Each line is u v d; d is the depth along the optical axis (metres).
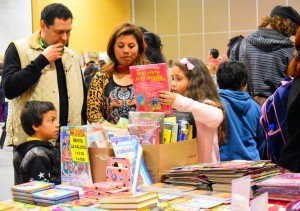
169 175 1.95
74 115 2.83
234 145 2.65
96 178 2.02
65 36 2.68
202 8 10.61
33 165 2.25
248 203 1.37
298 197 1.63
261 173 1.88
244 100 2.79
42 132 2.44
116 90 2.59
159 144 1.96
